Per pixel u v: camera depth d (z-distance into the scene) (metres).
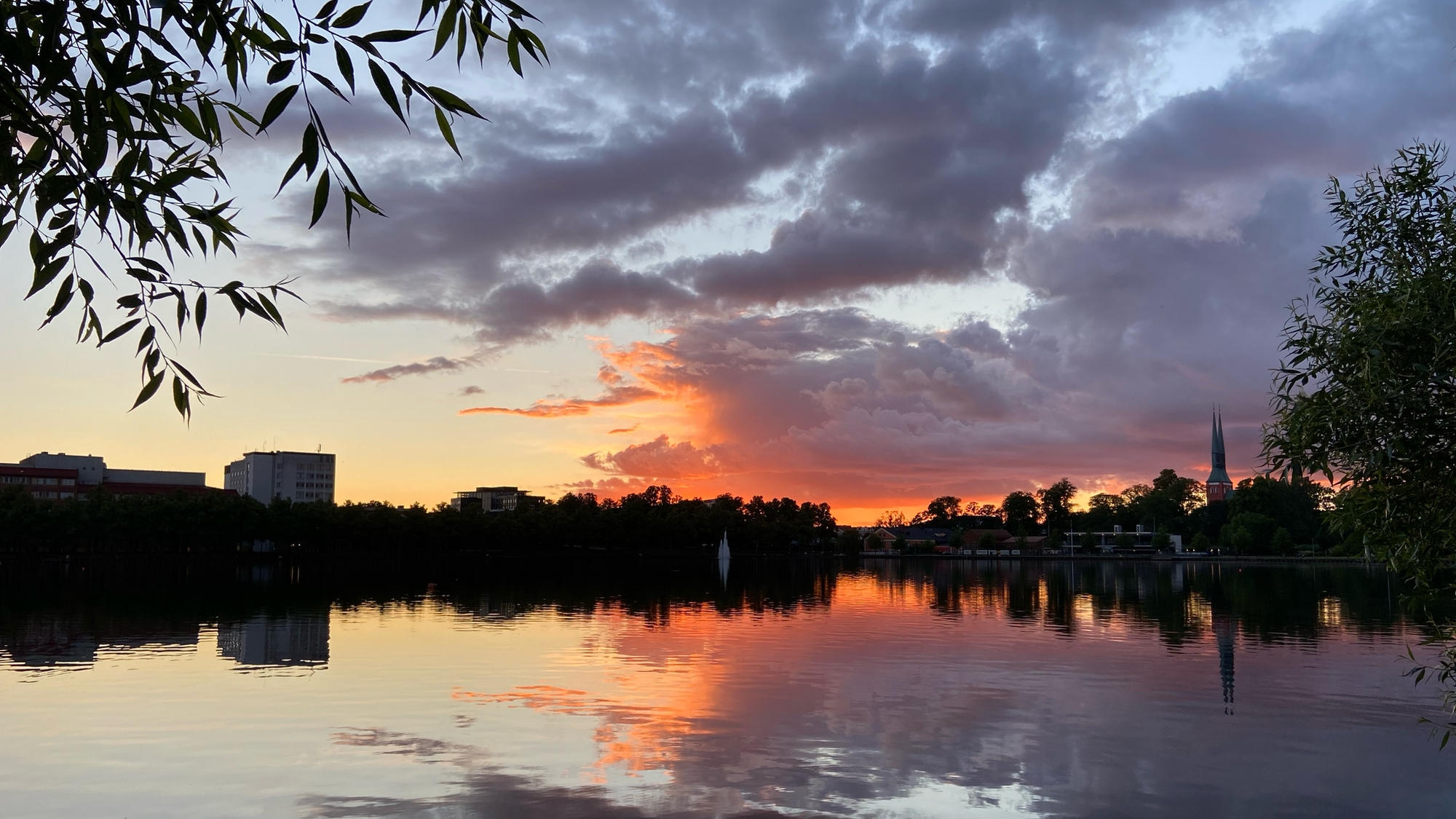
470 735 24.53
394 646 41.03
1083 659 39.47
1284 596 83.31
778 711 28.02
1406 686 32.91
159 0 5.48
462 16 5.72
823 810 19.02
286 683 31.52
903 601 73.94
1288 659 39.94
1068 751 23.69
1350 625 54.62
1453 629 12.16
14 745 23.09
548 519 199.38
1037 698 30.38
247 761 21.80
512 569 134.50
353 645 41.34
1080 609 67.25
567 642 43.41
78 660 36.03
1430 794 20.42
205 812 18.44
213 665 35.03
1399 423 11.34
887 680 33.69
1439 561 11.48
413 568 132.25
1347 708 28.97
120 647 39.78
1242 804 19.75
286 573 111.12
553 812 18.64
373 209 5.44
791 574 132.50
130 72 5.66
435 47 5.62
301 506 172.25
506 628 49.50
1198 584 107.00
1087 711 28.44
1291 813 19.22
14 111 5.62
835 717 27.28
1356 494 11.90
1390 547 11.80
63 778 20.50
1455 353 10.77
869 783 20.83
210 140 6.15
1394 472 11.60
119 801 19.03
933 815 18.80
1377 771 22.11
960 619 58.12
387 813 18.45
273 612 56.72
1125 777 21.47
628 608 63.53
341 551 188.75
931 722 26.72
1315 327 12.20
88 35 5.61
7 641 41.66
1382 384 11.09
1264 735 25.38
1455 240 11.74
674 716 27.27
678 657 38.81
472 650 40.09
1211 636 48.69
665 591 83.19
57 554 155.88
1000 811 19.11
